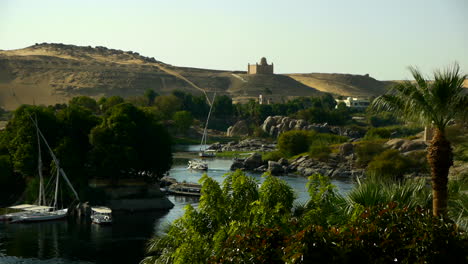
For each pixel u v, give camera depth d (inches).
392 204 622.2
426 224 592.1
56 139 3442.4
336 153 5418.3
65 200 3260.3
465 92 736.3
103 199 3257.9
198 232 810.2
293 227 717.9
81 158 3435.0
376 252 581.3
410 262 574.2
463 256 579.5
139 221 2950.3
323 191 828.0
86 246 2394.2
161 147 3735.2
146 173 3757.4
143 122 3722.9
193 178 4763.8
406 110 770.2
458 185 904.3
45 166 3447.3
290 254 581.9
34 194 3275.1
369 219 619.8
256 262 611.8
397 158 4355.3
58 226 2812.5
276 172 5295.3
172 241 877.8
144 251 2314.2
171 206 3393.2
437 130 762.2
